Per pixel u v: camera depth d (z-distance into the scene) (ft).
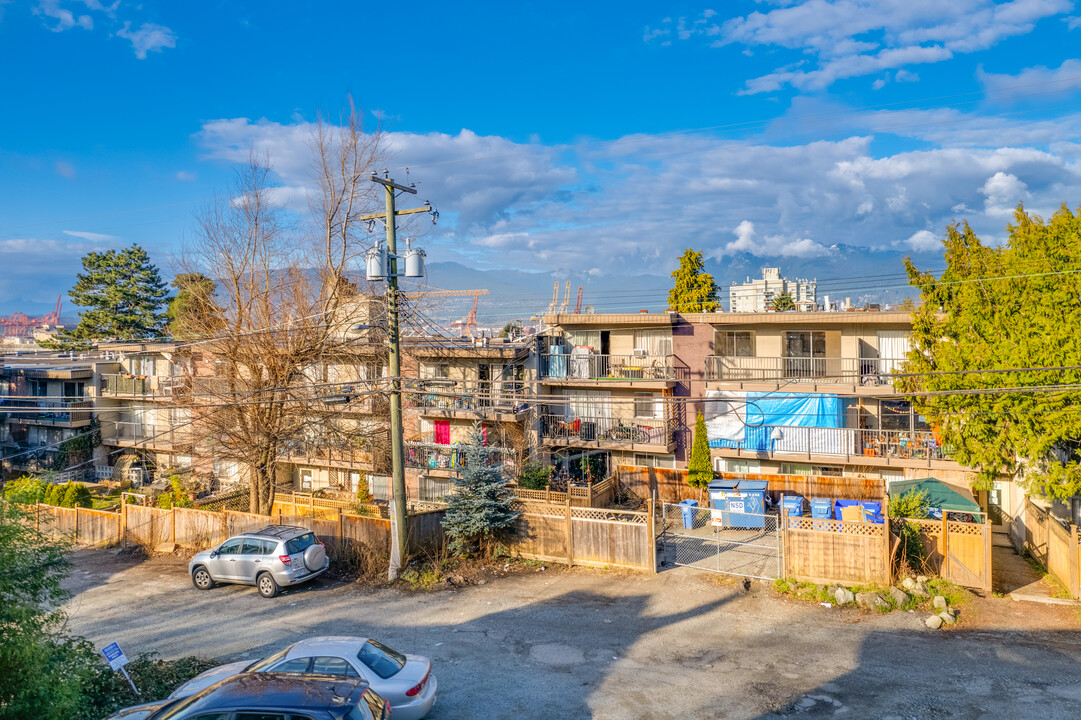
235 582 66.95
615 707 39.42
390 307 68.54
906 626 50.78
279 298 94.02
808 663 44.80
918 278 70.33
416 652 48.98
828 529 59.47
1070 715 36.83
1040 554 65.62
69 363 148.66
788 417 95.86
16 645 31.73
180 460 134.62
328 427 94.84
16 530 33.45
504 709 39.45
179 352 127.24
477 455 75.51
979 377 61.16
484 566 69.62
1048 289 58.85
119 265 209.15
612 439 103.14
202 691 28.71
